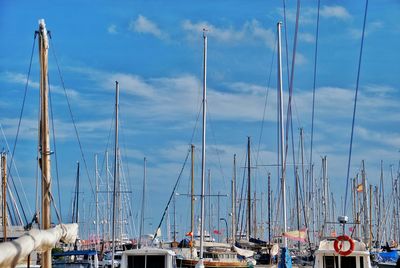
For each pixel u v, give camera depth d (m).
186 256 63.72
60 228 23.48
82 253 53.31
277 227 74.50
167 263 41.22
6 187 39.69
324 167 81.44
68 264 51.09
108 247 79.12
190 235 65.62
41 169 23.80
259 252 75.62
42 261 22.67
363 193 79.69
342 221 38.94
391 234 89.19
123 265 41.22
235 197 88.50
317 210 79.50
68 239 24.55
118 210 74.62
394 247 80.44
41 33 23.53
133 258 41.28
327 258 37.00
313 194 79.31
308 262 65.81
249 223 86.38
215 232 90.50
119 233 75.62
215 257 62.88
